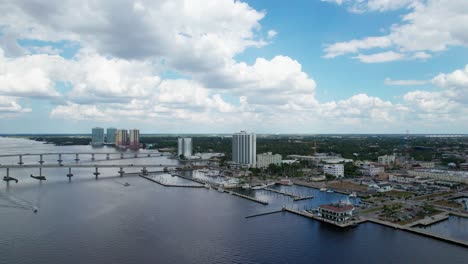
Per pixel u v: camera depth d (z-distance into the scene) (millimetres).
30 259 193250
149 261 191875
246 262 191500
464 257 198750
